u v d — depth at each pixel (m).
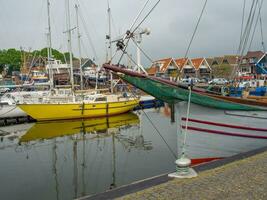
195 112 8.05
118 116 29.67
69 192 10.27
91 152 16.19
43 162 14.48
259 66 22.67
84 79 42.81
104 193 4.91
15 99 28.25
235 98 8.22
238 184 5.07
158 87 7.93
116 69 8.03
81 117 27.66
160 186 5.10
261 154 6.71
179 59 60.44
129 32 8.16
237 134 8.39
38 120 26.42
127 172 12.20
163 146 16.84
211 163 6.19
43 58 59.16
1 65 84.25
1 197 9.89
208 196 4.64
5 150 17.33
